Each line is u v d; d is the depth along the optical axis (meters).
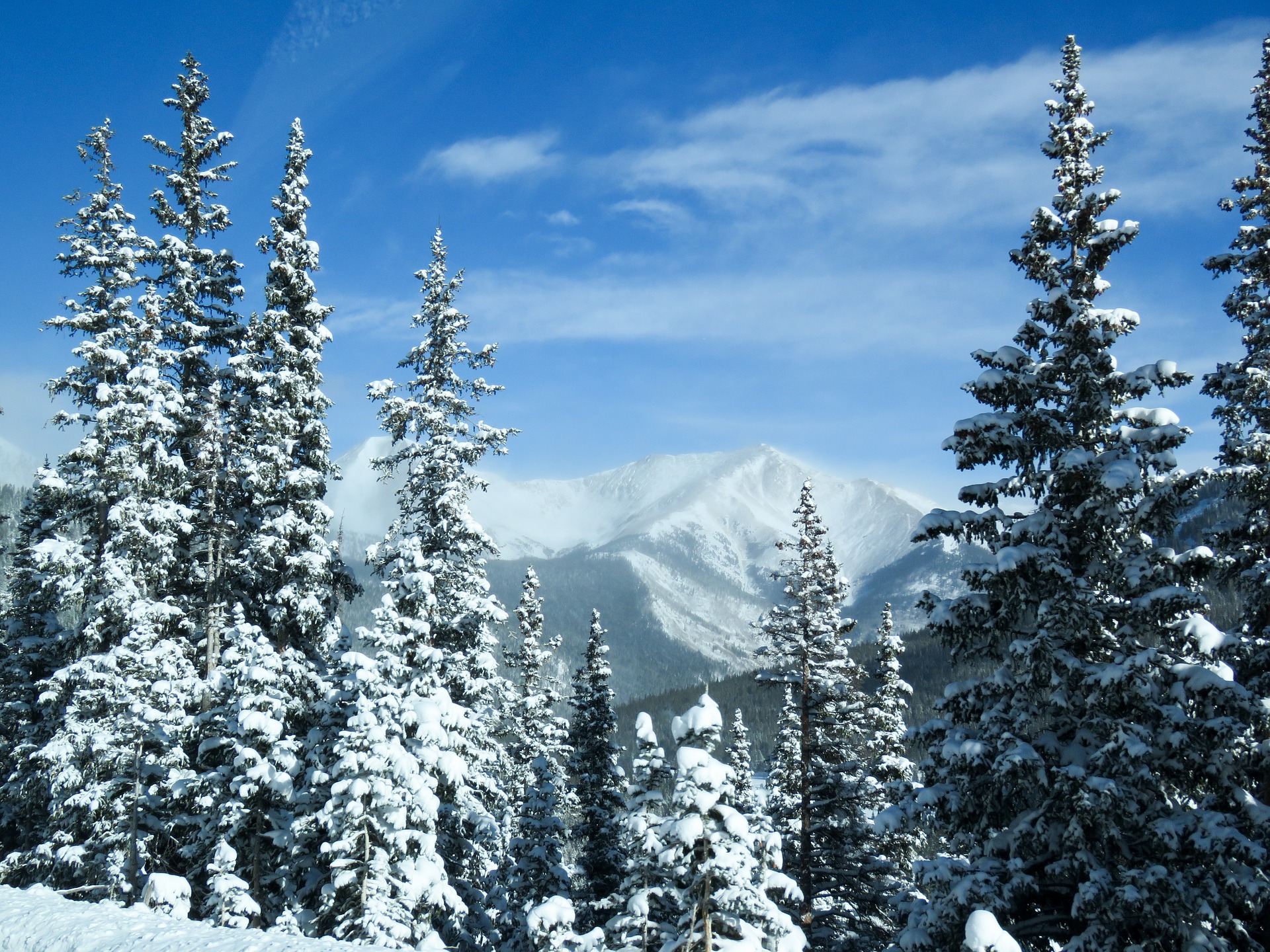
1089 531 14.20
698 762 15.09
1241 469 16.91
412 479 27.48
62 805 22.94
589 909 24.02
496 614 26.58
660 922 16.31
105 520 28.30
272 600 27.42
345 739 18.98
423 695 22.02
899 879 24.09
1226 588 17.58
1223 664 14.04
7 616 30.84
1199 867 12.57
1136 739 12.69
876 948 23.58
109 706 22.80
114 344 28.77
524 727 35.34
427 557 26.39
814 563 26.73
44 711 28.36
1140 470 13.62
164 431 27.56
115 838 21.84
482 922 24.44
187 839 22.31
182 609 28.00
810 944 23.31
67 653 28.77
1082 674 13.61
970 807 14.28
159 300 29.31
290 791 19.92
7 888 16.83
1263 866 12.38
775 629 26.67
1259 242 18.22
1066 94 16.19
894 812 14.57
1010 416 15.19
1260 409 17.34
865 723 26.73
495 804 27.42
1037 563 13.98
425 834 19.16
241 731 20.25
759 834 16.06
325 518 27.66
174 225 30.56
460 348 28.14
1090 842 13.23
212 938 12.56
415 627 22.55
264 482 26.61
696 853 14.94
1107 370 14.80
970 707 14.91
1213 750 13.38
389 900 18.05
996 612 14.98
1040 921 13.50
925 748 15.34
